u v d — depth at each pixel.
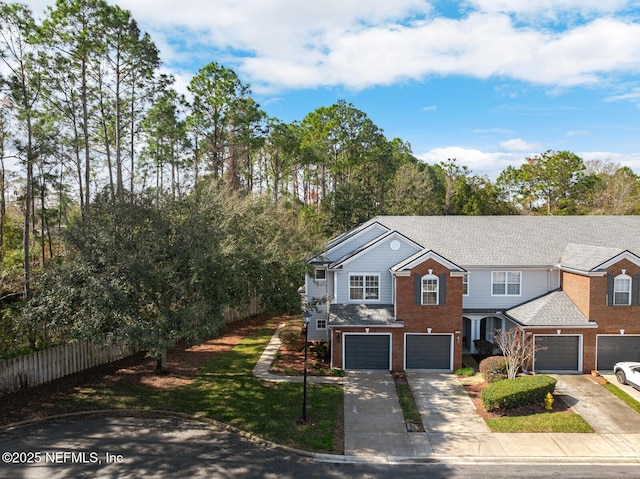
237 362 24.22
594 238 28.41
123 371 22.25
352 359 23.78
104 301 16.56
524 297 26.09
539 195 72.06
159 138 43.50
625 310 22.83
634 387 20.78
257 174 65.19
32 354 19.69
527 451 15.20
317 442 15.55
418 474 13.72
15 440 15.24
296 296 24.12
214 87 46.06
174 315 17.83
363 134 61.62
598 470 14.02
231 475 13.40
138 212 19.14
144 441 15.42
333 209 49.94
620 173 70.38
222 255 18.08
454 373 23.17
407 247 25.03
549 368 23.38
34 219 36.88
